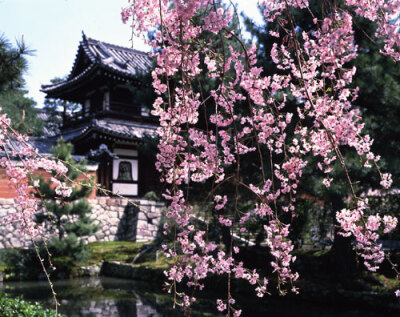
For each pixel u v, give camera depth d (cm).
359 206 268
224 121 298
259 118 308
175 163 319
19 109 2134
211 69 288
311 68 282
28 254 1534
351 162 890
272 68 938
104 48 2486
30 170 328
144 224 1981
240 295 1127
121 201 2067
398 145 976
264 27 985
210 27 228
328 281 1106
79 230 1548
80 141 2264
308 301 1052
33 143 2130
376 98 920
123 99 2370
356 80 902
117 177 2195
